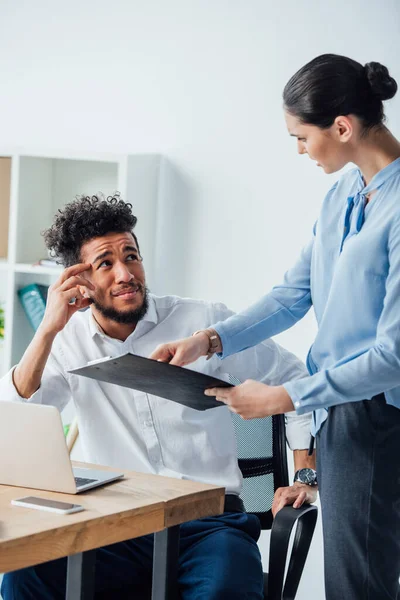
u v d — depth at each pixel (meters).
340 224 2.24
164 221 3.90
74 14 4.06
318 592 3.61
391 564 2.17
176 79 3.85
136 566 2.34
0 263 3.92
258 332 2.45
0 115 4.25
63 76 4.09
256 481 2.62
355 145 2.12
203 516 2.02
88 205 2.57
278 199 3.67
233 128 3.74
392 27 3.43
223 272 3.79
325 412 2.21
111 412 2.55
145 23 3.91
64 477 1.94
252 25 3.69
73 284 2.48
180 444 2.54
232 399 2.11
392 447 2.13
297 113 2.11
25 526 1.68
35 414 1.95
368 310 2.12
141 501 1.90
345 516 2.16
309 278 2.47
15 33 4.19
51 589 2.21
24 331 4.05
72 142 4.09
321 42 3.56
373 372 2.04
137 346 2.63
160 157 3.89
